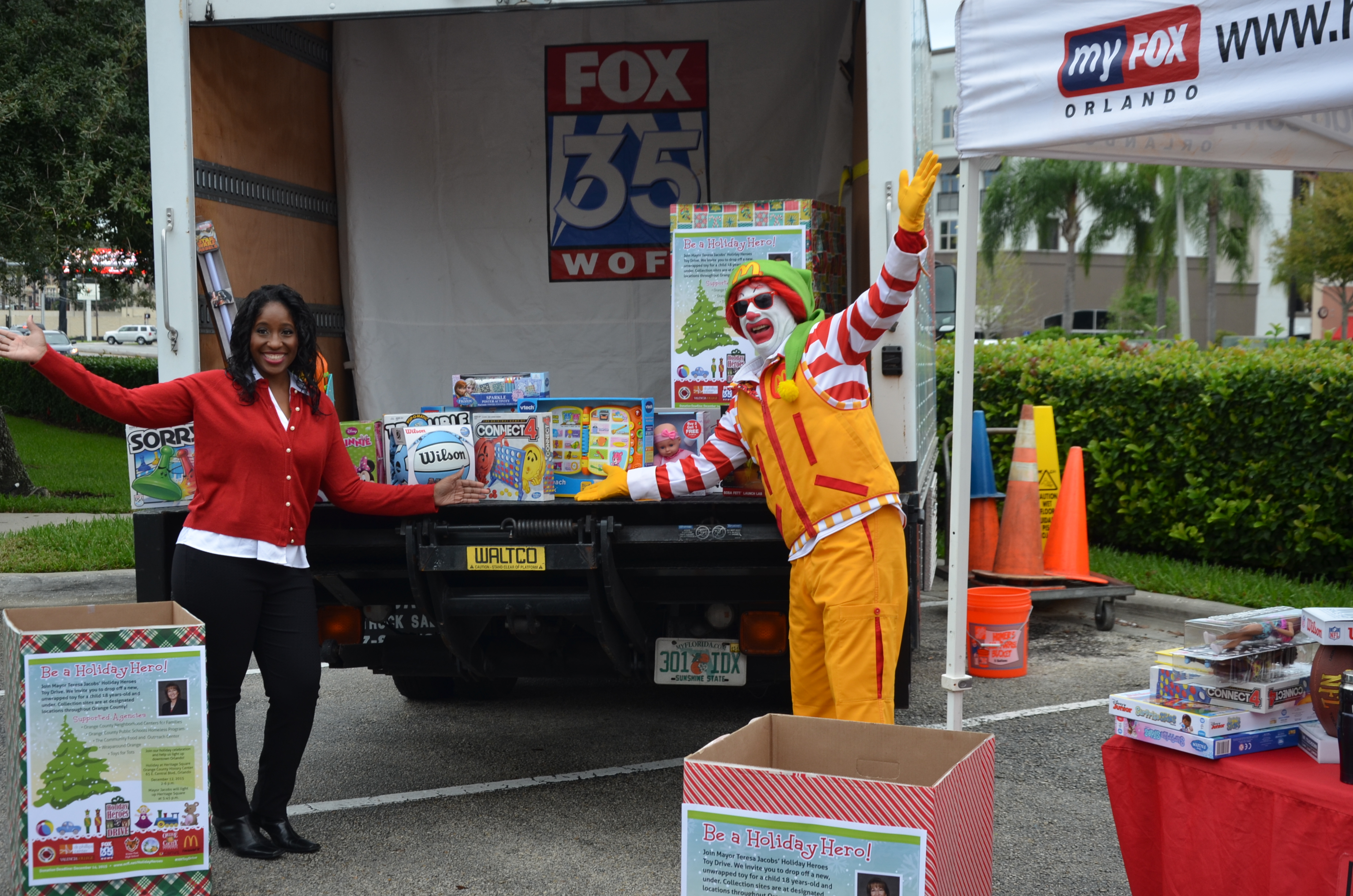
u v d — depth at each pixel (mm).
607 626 3916
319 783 4379
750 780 2117
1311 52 2635
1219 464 7871
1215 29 2785
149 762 3166
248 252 4637
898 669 3869
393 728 5137
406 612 4297
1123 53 2967
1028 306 43719
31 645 3080
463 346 5824
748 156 5648
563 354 5812
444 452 3871
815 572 3453
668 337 5754
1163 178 38125
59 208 10688
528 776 4430
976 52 3285
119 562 8586
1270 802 2484
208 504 3531
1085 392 8836
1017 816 3967
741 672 4023
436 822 3938
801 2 5520
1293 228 27094
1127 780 2838
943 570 8945
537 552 3730
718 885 2152
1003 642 5910
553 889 3361
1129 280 41188
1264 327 48688
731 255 4164
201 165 4262
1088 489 8828
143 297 17203
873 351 3732
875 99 3684
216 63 4398
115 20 11258
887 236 3697
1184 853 2695
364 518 4055
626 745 4824
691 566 3857
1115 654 6434
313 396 3676
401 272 5668
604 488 3791
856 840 2033
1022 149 3270
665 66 5660
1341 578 7387
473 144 5727
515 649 4297
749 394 3600
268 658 3625
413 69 5672
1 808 3658
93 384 3359
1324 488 7250
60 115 10727
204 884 3213
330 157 5480
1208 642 2756
